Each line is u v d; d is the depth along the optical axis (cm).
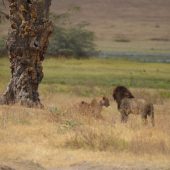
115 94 7206
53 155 5200
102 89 12800
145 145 5484
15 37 8575
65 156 5172
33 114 7162
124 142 5594
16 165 4794
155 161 5041
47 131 6134
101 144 5525
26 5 8512
